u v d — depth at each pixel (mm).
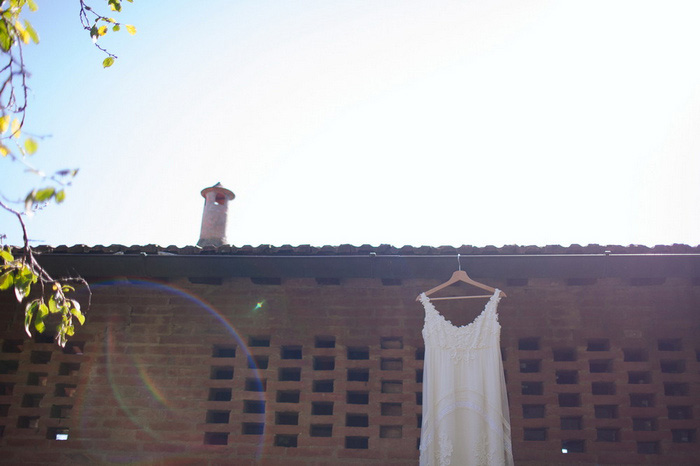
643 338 5727
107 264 5859
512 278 5797
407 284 6016
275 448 5574
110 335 6090
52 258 5828
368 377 5953
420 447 5031
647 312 5789
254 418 5703
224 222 10883
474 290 5922
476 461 4805
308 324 5984
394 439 5520
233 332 6027
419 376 5719
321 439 5570
